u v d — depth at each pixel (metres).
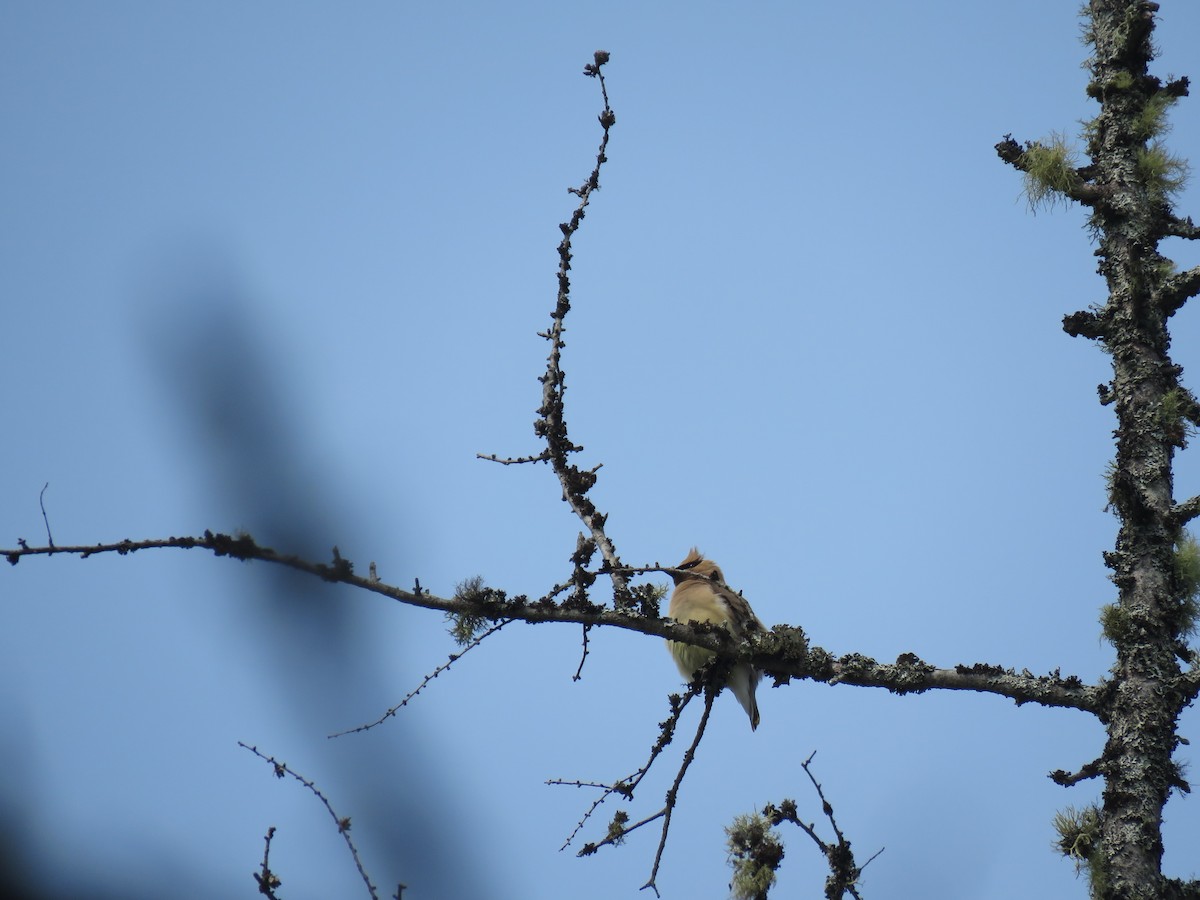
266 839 7.40
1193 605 11.08
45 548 8.69
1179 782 10.59
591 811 10.95
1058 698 11.16
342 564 8.07
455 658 10.77
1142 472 11.53
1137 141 12.55
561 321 12.85
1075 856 10.48
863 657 11.89
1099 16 13.09
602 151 12.90
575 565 11.51
